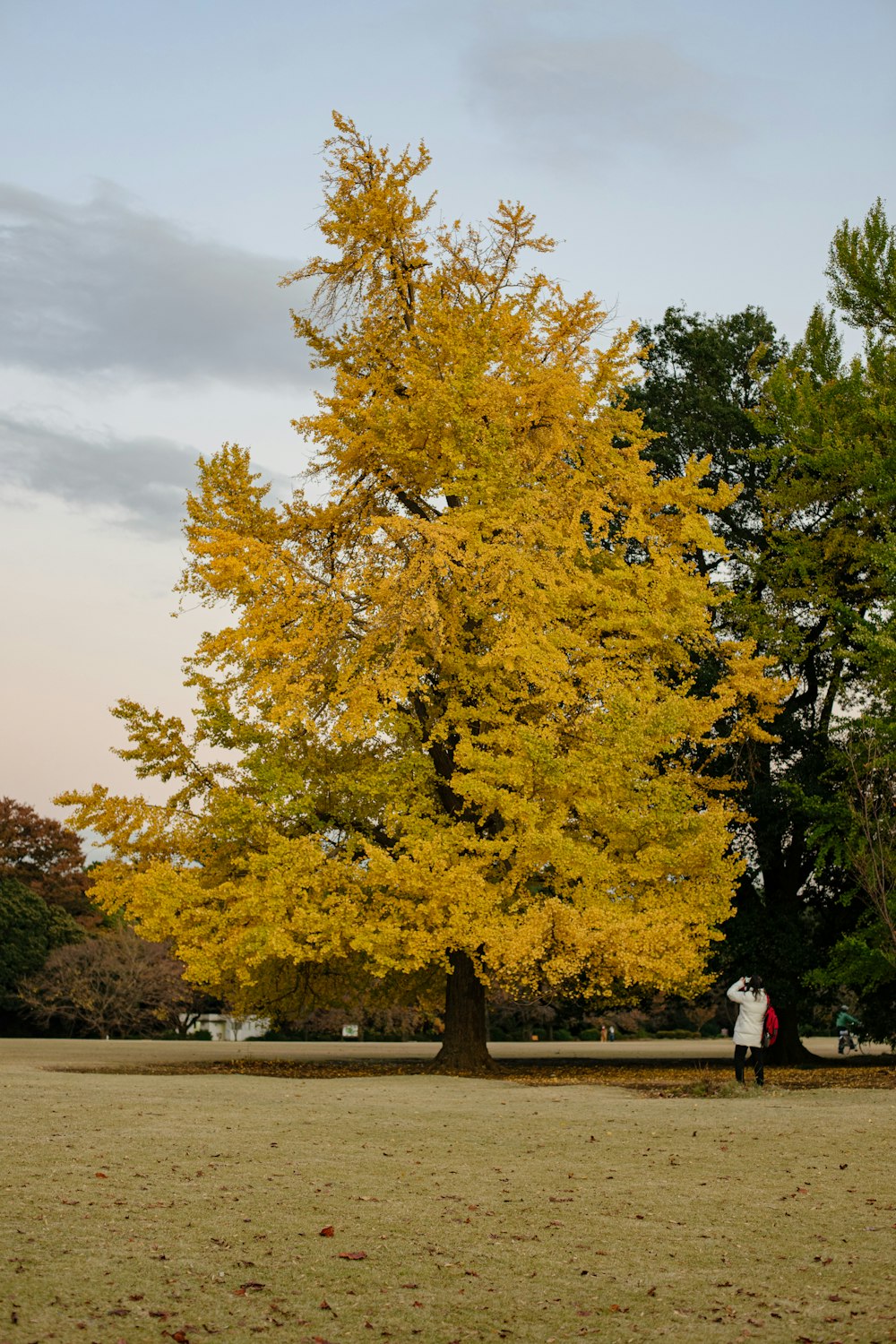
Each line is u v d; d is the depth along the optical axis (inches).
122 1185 304.3
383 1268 237.0
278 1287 222.8
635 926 712.4
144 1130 405.4
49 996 1801.2
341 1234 261.9
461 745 746.2
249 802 751.7
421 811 794.8
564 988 821.9
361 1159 356.2
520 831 750.5
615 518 895.7
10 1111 452.1
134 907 762.2
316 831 823.1
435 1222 275.1
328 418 797.9
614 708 737.0
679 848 766.5
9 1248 237.6
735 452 1029.8
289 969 897.5
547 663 729.0
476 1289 224.7
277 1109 482.0
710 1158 364.5
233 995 910.4
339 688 738.2
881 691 874.8
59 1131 397.4
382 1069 848.9
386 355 855.7
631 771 752.3
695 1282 230.4
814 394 989.8
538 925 702.5
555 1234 266.5
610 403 887.1
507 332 808.3
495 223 858.8
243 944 710.5
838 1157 364.2
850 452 922.7
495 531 776.3
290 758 834.2
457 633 790.5
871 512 971.3
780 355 1217.4
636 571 806.5
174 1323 199.5
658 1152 374.9
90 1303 206.8
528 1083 676.1
